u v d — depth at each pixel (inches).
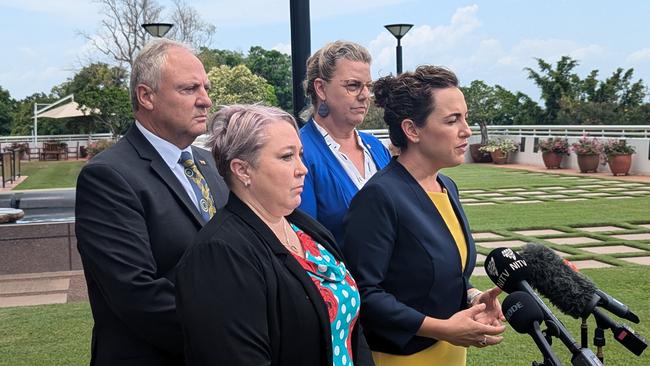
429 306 90.3
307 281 70.9
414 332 86.0
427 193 93.0
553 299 77.6
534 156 853.8
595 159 711.7
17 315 214.1
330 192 109.8
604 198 499.5
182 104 91.8
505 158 887.1
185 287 67.5
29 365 170.2
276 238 71.5
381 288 89.1
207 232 69.7
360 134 121.6
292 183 72.7
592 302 75.2
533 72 1217.4
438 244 89.9
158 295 83.4
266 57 2033.7
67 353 178.4
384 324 87.0
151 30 419.8
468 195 541.3
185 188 94.7
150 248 87.3
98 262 84.2
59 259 267.6
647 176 660.7
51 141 1378.0
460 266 92.2
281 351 69.4
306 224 79.9
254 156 71.8
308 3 203.5
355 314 76.6
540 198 509.0
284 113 75.2
